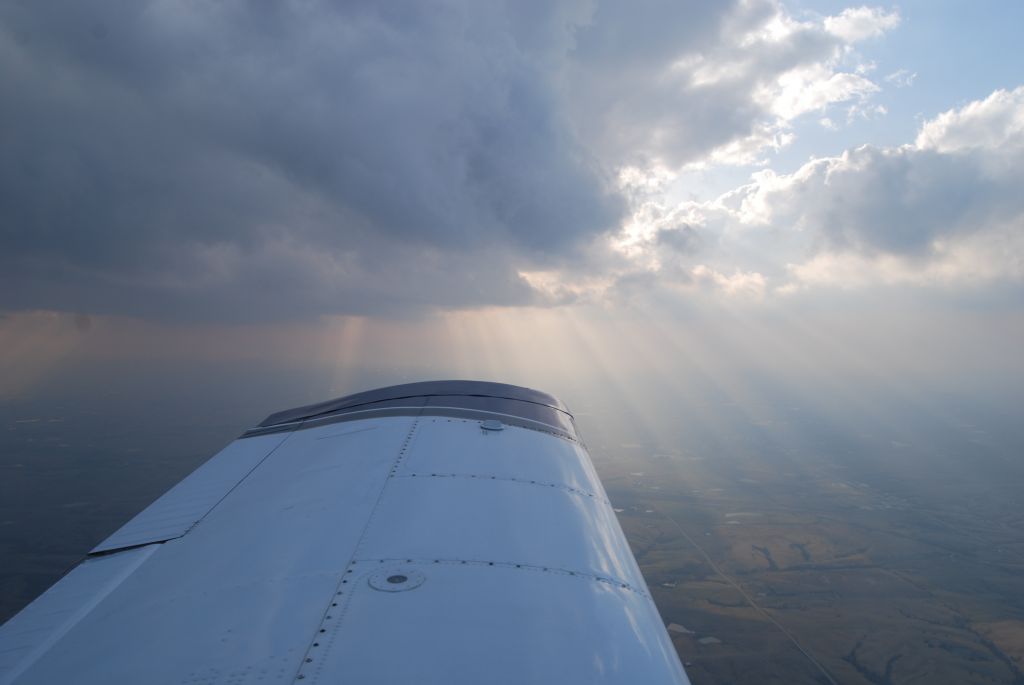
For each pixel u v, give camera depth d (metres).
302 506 4.65
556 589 3.57
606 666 2.93
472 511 4.45
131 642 3.08
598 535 4.54
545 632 3.09
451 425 6.41
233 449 6.64
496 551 3.90
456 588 3.39
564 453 6.17
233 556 3.98
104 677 2.78
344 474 5.20
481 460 5.50
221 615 3.21
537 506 4.74
